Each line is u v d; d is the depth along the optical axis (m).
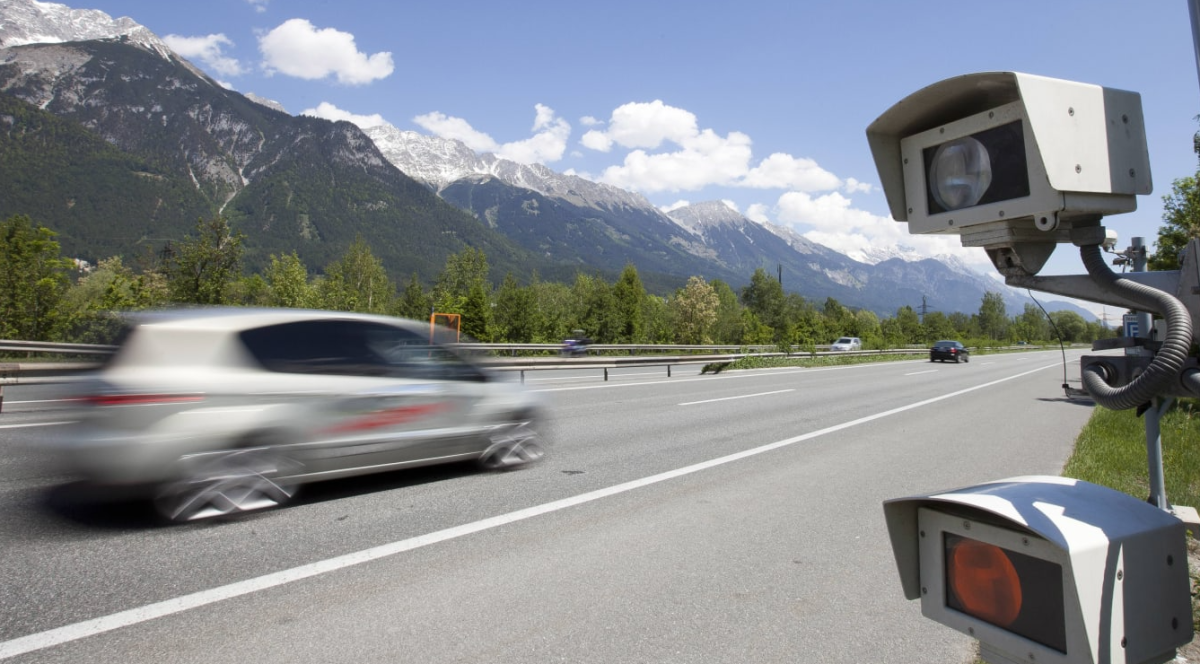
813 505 6.06
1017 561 1.46
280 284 53.31
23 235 26.22
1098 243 1.74
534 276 90.94
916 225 2.04
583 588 3.99
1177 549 1.56
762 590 4.05
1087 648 1.33
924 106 1.91
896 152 2.11
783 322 96.38
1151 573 1.49
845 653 3.26
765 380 21.52
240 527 4.91
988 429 11.56
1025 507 1.48
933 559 1.66
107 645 3.10
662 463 7.69
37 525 4.79
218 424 5.03
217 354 5.17
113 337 5.14
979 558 1.54
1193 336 1.52
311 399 5.49
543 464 7.46
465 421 6.62
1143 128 1.84
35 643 3.09
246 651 3.09
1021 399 17.42
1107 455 8.68
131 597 3.64
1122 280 1.68
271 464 5.27
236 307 5.67
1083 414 14.21
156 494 4.86
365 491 6.08
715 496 6.28
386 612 3.57
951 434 10.82
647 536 5.03
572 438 9.23
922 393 18.42
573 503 5.86
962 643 3.39
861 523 5.52
